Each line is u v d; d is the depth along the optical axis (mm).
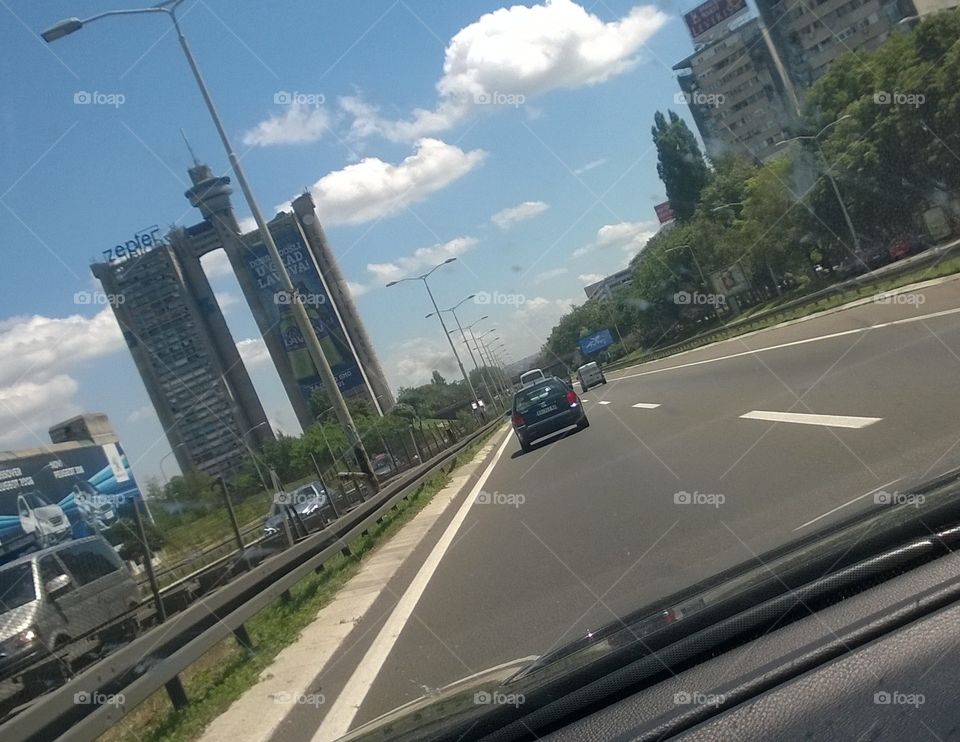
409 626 8359
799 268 52719
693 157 73500
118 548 18234
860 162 44469
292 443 34844
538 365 126500
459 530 14250
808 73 87688
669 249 62781
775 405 15359
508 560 10188
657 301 64875
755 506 8594
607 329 91125
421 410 68000
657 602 4223
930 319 19250
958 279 24891
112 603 13352
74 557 13180
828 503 7590
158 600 10289
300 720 6336
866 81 46812
